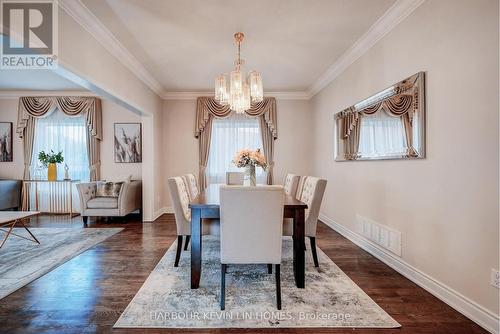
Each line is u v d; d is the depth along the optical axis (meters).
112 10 2.56
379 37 2.92
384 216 2.85
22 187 5.43
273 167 5.62
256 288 2.25
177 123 5.61
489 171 1.68
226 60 3.84
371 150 3.06
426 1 2.21
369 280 2.41
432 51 2.15
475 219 1.78
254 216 1.94
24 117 5.46
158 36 3.11
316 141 5.21
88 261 2.87
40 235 3.92
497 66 1.62
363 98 3.31
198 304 2.00
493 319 1.66
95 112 5.50
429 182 2.19
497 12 1.62
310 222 2.71
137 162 5.68
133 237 3.81
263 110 5.49
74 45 2.56
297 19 2.76
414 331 1.68
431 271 2.17
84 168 5.65
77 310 1.91
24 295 2.13
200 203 2.29
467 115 1.83
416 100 2.29
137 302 2.02
